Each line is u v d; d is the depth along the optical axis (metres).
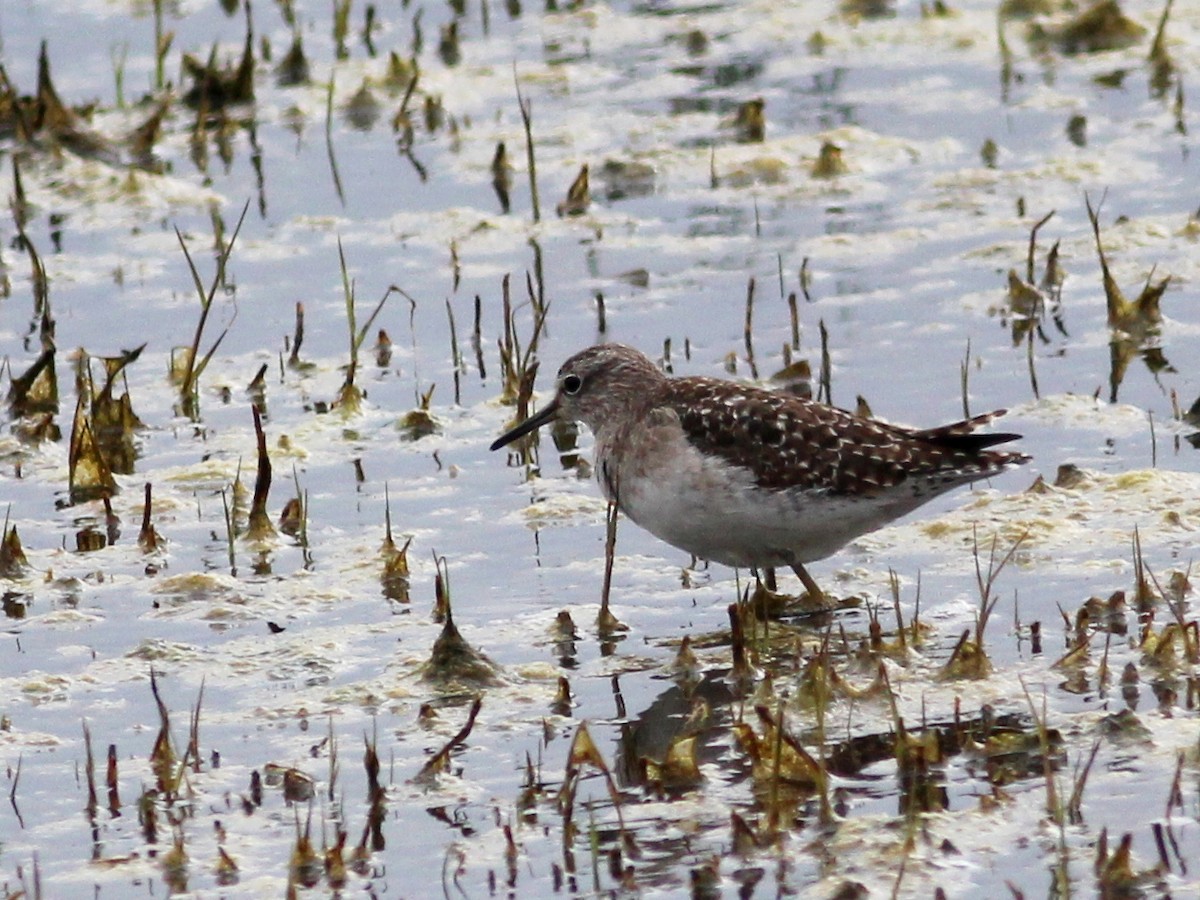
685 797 9.43
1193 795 9.07
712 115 22.17
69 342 17.12
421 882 8.77
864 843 8.80
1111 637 10.99
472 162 21.17
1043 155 20.25
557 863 8.86
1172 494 12.95
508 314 15.87
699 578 12.50
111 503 14.10
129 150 21.81
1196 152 19.95
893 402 14.99
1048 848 8.72
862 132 21.22
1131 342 15.89
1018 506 13.01
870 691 10.31
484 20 26.02
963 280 17.41
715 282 17.72
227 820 9.45
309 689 10.97
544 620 11.86
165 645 11.61
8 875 8.99
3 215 20.28
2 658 11.57
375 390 16.03
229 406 15.92
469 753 10.06
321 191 20.59
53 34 25.67
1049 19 24.30
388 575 12.61
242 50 24.88
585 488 14.05
